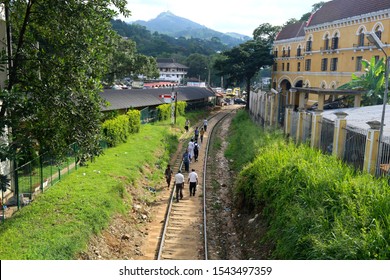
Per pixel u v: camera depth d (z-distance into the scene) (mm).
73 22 10852
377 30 32688
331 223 8742
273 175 12953
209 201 17328
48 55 11281
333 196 9891
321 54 42250
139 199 16156
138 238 12875
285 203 11023
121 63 38594
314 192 10430
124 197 15039
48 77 11023
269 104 29984
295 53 54062
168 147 27109
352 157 14148
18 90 10844
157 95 41500
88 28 11203
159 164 22219
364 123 16484
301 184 11414
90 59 11539
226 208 16422
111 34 12234
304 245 8781
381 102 27328
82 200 12867
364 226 8094
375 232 7637
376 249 7418
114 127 22734
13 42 13570
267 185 12875
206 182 20375
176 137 31922
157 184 19297
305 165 12273
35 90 10844
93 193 13664
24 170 12992
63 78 10906
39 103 10492
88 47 11328
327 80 41062
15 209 12227
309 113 18828
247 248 12016
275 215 11328
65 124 11062
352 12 36938
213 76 106312
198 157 26219
